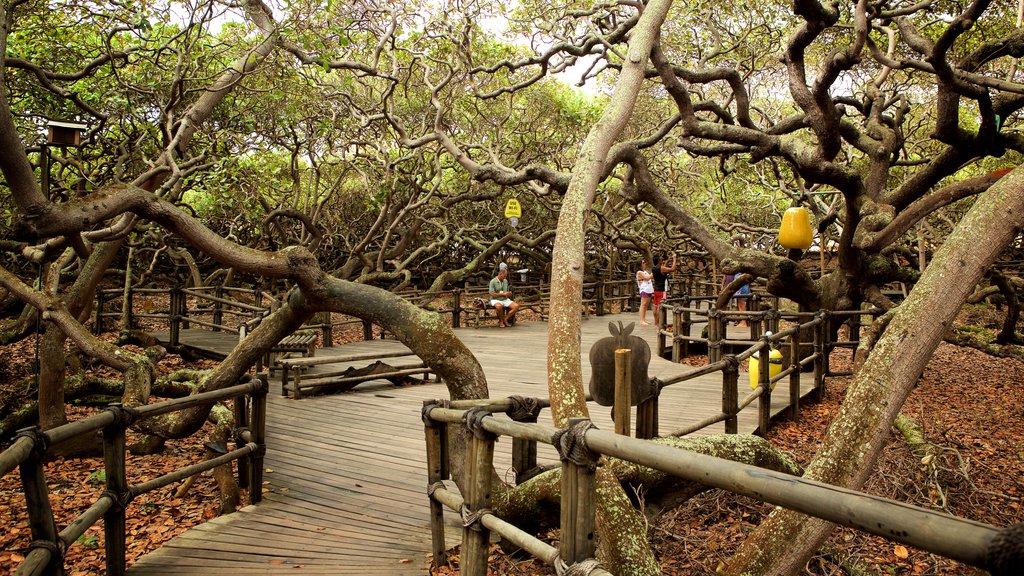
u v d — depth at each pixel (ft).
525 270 65.21
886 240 17.66
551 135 49.67
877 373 8.45
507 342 38.63
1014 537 3.66
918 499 15.30
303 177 58.03
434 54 36.27
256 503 14.38
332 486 15.46
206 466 12.55
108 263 24.04
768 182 43.57
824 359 26.32
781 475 5.12
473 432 9.40
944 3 27.04
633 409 22.13
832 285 24.82
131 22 22.84
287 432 19.97
